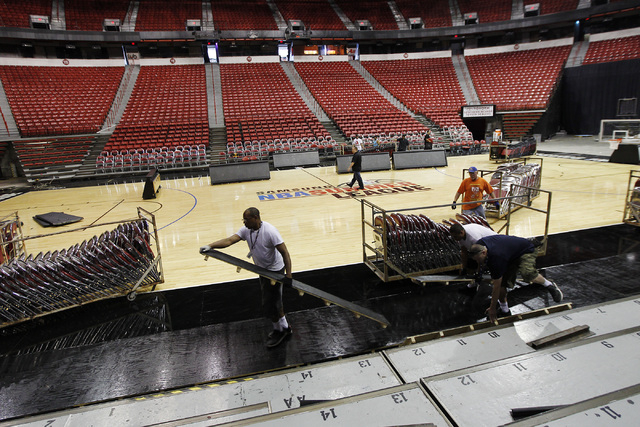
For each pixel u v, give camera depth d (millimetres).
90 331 4121
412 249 4816
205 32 25594
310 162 17078
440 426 2400
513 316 3906
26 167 16203
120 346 3797
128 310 4590
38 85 21234
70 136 18078
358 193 10703
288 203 9852
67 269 4496
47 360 3604
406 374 3090
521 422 2199
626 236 6371
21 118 18578
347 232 7273
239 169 13547
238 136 19406
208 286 5207
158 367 3424
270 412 2684
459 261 4949
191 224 8320
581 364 2932
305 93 25062
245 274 5578
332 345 3656
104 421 2723
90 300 4590
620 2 23156
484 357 3270
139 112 20828
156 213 9430
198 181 14211
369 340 3715
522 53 27406
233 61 28188
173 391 3086
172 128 19469
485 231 4141
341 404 2586
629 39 23234
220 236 7426
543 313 4012
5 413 2910
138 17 27203
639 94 20609
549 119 22906
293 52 30297
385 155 15078
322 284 5082
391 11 31766
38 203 11406
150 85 23625
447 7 31422
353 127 20953
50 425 2695
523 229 6938
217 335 3930
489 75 26328
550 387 2707
